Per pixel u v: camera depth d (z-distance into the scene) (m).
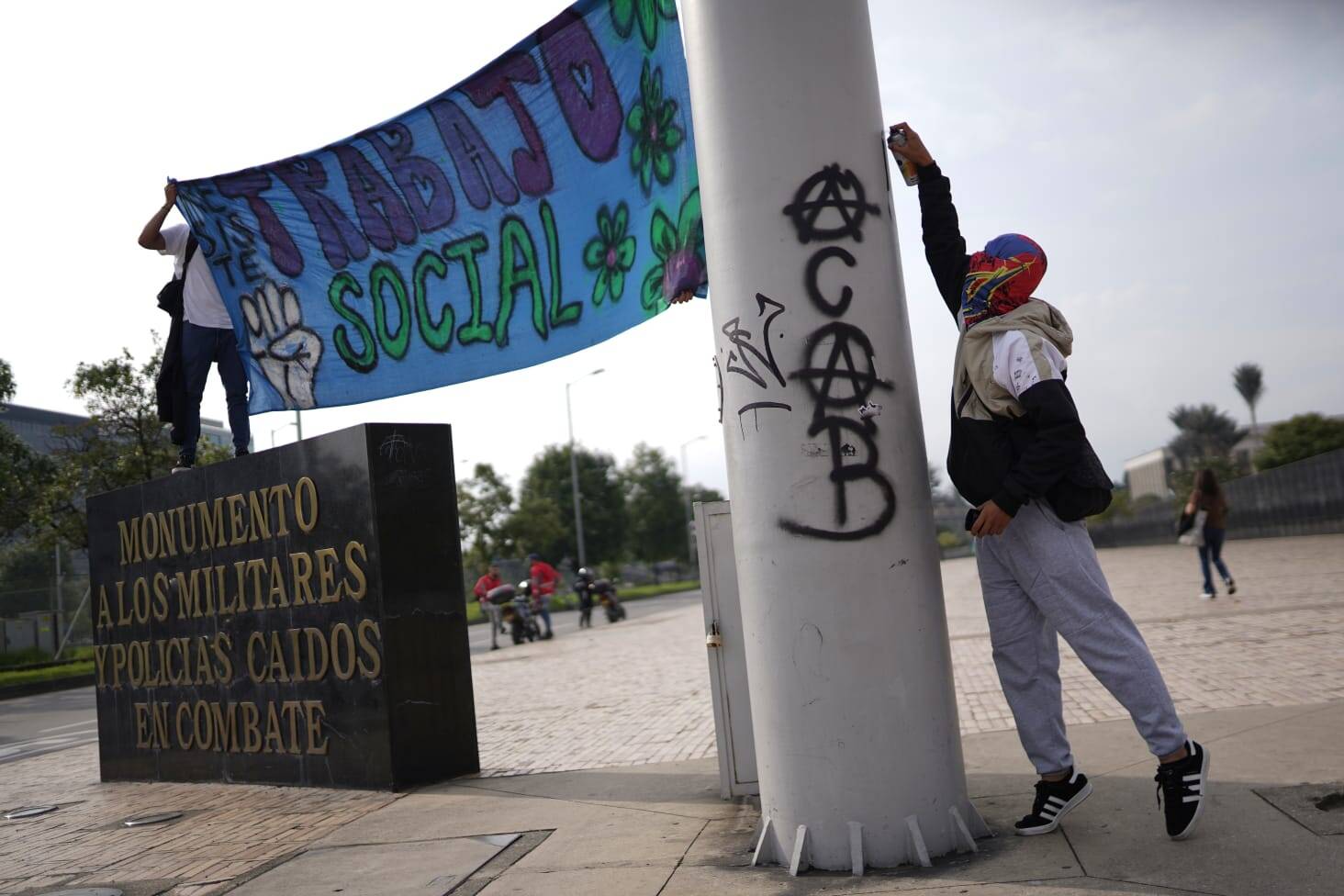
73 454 28.36
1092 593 3.49
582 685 12.18
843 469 3.65
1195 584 18.41
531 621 24.52
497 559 58.97
